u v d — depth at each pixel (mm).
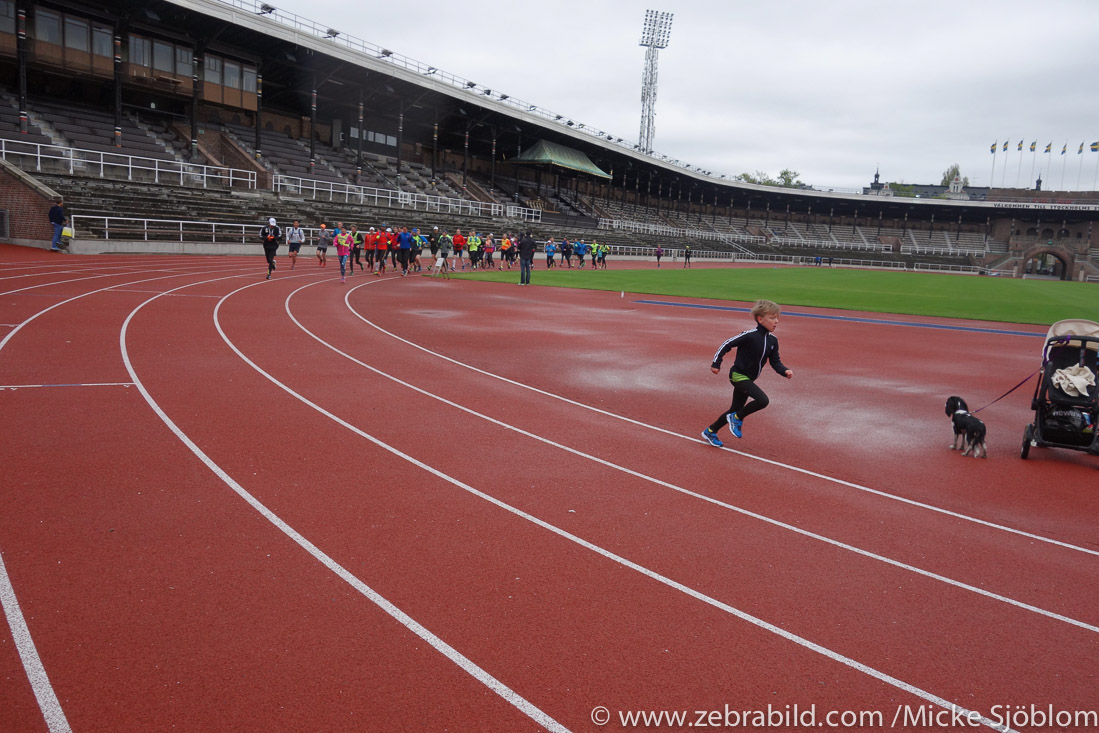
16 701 3609
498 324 18281
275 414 8930
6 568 4883
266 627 4336
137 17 44562
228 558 5180
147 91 47281
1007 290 45219
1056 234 113875
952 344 18594
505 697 3777
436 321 18188
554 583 5035
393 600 4711
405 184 63688
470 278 33156
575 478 7199
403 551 5418
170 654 4027
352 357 12859
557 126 76438
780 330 20312
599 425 9273
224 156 51312
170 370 10961
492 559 5355
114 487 6348
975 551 5859
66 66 41688
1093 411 8117
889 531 6207
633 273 46781
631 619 4598
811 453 8461
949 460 8398
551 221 75812
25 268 23594
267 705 3645
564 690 3855
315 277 28453
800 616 4723
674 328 19234
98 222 32375
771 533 6059
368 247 32094
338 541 5531
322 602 4648
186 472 6801
